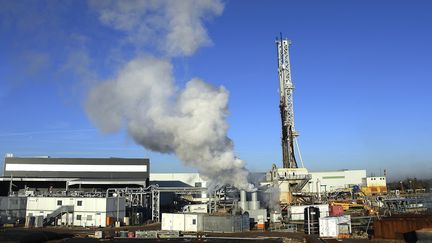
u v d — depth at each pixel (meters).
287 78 110.06
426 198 91.81
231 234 61.28
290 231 64.69
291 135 107.25
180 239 55.03
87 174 102.38
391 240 50.16
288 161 106.00
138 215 82.31
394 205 88.75
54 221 77.19
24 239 49.03
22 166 101.19
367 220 67.25
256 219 72.88
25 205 80.31
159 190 87.38
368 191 127.31
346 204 90.44
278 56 112.12
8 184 101.38
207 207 79.56
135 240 54.09
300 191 92.81
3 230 63.94
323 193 111.19
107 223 75.88
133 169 104.31
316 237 56.19
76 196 80.38
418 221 49.56
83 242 51.91
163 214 69.50
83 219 77.25
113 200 78.50
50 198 79.88
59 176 101.69
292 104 108.81
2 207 76.50
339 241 51.06
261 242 51.53
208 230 65.69
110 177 102.62
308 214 61.53
